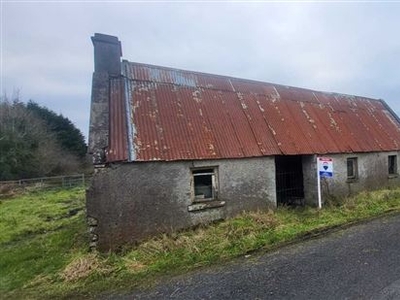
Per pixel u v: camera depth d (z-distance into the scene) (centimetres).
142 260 626
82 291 518
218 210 854
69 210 1389
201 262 614
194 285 516
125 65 988
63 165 4078
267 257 626
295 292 466
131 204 725
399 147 1435
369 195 1164
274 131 1046
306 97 1365
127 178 725
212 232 756
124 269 591
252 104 1112
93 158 712
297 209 1010
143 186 744
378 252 620
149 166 755
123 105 852
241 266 586
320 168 1011
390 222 861
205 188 862
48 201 1759
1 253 781
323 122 1254
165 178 775
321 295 452
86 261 607
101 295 502
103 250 685
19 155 3481
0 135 3497
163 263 608
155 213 755
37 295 516
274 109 1153
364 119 1459
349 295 446
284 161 1187
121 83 914
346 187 1204
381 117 1574
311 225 831
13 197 2056
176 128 863
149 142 788
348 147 1207
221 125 954
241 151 905
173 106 926
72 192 2225
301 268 558
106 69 933
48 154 3844
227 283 515
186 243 686
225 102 1051
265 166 952
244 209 900
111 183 706
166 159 769
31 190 2384
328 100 1444
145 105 882
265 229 782
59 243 807
